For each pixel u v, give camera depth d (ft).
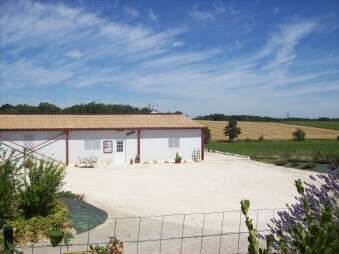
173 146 128.26
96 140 121.29
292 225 12.41
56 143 118.11
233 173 100.37
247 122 355.56
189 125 130.11
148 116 137.59
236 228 46.70
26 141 115.65
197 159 130.31
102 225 47.91
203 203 62.95
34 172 46.09
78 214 51.42
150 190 75.20
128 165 117.60
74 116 131.75
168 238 42.19
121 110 260.62
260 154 149.38
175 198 67.10
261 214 54.44
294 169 108.88
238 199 66.54
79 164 117.60
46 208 45.62
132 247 39.34
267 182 85.61
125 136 123.75
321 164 118.42
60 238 18.69
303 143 233.35
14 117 125.39
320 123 372.79
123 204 61.26
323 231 11.08
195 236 40.78
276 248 12.39
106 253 19.27
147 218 51.70
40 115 130.00
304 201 12.14
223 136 266.77
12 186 43.09
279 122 375.45
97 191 73.51
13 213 43.32
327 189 12.50
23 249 37.70
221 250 38.34
